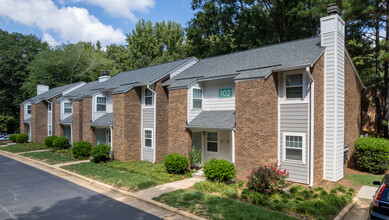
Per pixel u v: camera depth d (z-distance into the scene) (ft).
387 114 66.85
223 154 48.39
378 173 43.68
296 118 37.70
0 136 126.31
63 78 142.51
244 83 38.68
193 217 25.58
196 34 100.53
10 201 31.89
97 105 69.92
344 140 44.09
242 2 93.81
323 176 39.50
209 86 49.62
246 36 88.28
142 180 39.81
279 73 39.58
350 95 47.91
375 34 71.82
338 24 39.45
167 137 56.34
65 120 85.87
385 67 67.67
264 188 32.01
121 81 67.41
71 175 46.78
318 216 25.25
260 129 36.32
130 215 26.94
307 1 71.56
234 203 28.55
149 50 151.23
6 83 144.66
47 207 29.63
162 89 55.47
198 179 41.04
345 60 44.57
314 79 36.37
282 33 88.07
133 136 57.57
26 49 149.59
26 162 61.21
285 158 38.93
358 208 29.40
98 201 31.78
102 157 56.80
